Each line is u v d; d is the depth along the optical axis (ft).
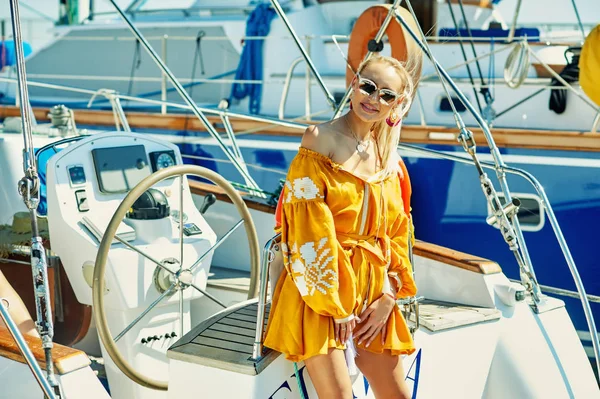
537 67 16.67
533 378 8.93
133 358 8.89
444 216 16.21
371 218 6.84
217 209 11.71
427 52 8.87
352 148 6.79
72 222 8.87
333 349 6.60
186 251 9.23
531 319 9.35
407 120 17.22
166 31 21.26
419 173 16.37
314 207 6.47
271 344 6.79
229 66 20.44
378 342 7.05
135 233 9.05
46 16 25.88
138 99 14.15
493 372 9.02
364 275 6.82
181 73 20.84
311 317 6.61
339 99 18.47
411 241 7.95
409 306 7.97
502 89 16.79
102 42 22.04
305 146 6.63
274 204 11.43
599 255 15.17
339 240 6.77
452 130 15.98
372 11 12.73
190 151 18.74
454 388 8.66
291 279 6.81
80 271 8.94
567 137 15.25
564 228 15.42
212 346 7.22
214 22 20.88
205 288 9.57
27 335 7.36
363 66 6.77
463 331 8.76
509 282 9.50
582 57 8.53
